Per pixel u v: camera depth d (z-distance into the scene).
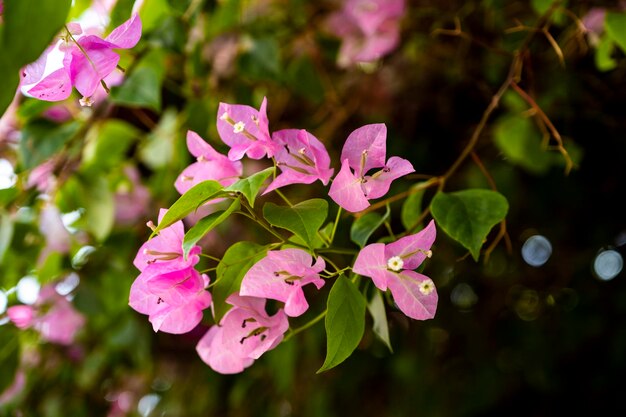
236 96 0.84
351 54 0.93
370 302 0.60
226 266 0.55
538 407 1.02
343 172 0.52
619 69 0.87
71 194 0.82
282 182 0.53
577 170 0.97
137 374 1.03
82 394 0.96
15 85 0.44
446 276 1.01
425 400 0.98
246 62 0.81
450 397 1.00
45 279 0.82
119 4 0.62
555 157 0.87
